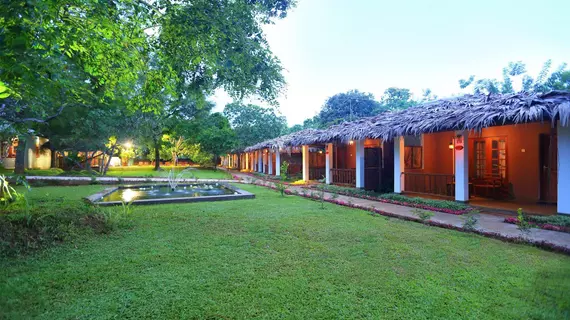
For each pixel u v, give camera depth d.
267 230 4.82
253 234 4.57
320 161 17.95
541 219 5.30
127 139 16.89
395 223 5.41
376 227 5.08
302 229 4.89
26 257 3.46
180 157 35.69
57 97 6.10
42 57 3.27
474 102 7.52
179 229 4.85
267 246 3.97
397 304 2.45
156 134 20.41
